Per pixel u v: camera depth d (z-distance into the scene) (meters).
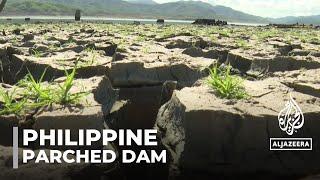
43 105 4.03
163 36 15.04
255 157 3.88
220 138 3.89
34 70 6.97
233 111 3.92
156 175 4.33
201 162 3.88
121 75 6.77
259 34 19.06
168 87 6.30
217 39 14.41
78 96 4.16
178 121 4.25
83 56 8.08
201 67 7.28
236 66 8.87
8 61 8.64
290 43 13.08
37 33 16.73
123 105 5.87
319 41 14.70
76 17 52.81
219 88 4.52
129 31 19.19
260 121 3.89
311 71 6.73
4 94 4.11
